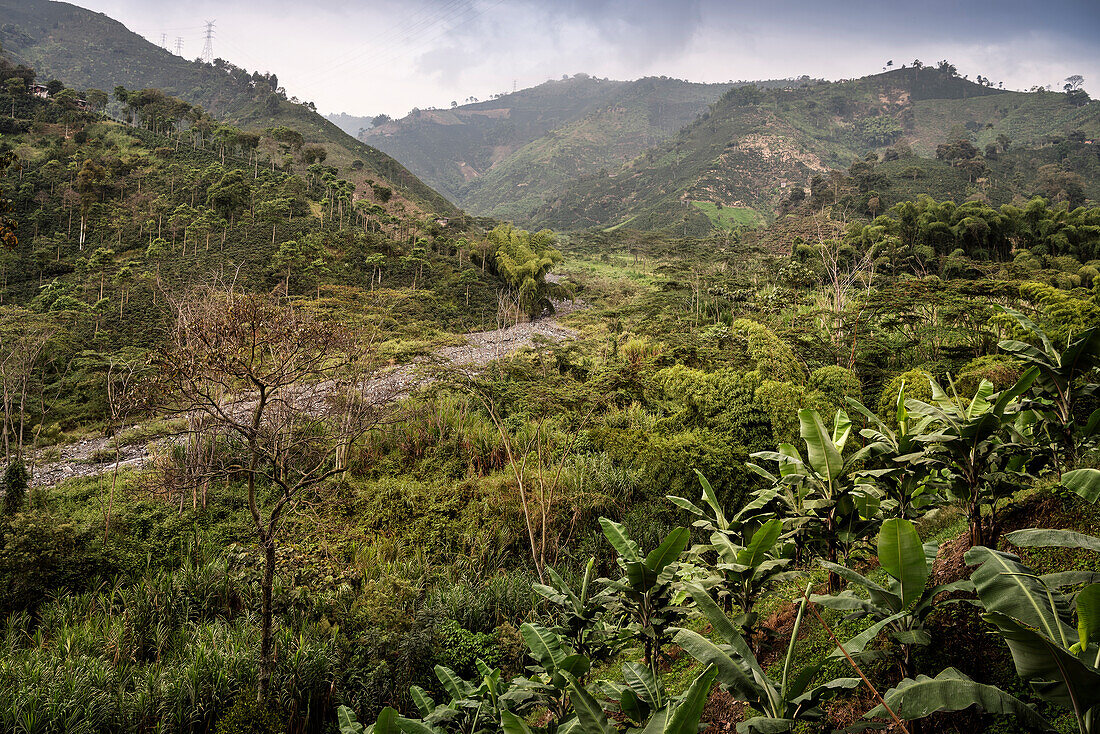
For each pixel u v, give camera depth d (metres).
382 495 12.94
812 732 3.93
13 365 25.03
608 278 71.25
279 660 7.52
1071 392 4.35
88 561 10.94
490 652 8.08
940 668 3.71
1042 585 2.75
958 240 44.53
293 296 36.59
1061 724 2.97
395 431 16.83
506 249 54.53
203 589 9.83
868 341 20.89
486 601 9.41
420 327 34.91
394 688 7.56
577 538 12.03
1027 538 2.95
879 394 15.66
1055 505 4.34
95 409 25.19
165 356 7.02
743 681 3.20
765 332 16.97
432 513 12.36
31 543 10.56
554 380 21.00
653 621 4.81
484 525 12.11
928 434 4.55
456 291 48.03
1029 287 14.76
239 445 14.88
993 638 3.60
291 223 56.25
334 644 7.91
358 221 64.38
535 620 9.05
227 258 45.81
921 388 11.15
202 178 63.09
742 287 40.81
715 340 22.67
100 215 56.38
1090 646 2.50
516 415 17.80
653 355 22.95
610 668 6.80
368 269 48.81
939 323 21.59
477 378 21.48
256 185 64.38
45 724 6.37
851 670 4.15
